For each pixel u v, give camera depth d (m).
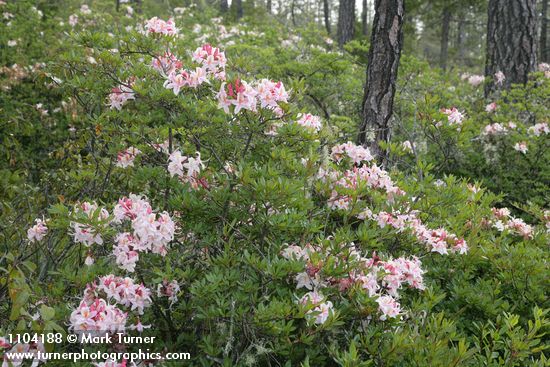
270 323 1.92
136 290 2.13
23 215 3.63
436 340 2.05
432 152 5.58
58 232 2.94
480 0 15.89
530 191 5.07
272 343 2.08
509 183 5.17
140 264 2.41
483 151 5.49
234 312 1.97
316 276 2.12
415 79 6.66
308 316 1.90
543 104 6.21
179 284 2.26
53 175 3.95
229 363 1.94
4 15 7.50
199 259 2.44
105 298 2.18
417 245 2.88
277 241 2.35
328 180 2.70
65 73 3.13
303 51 7.26
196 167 2.44
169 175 2.64
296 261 2.07
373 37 4.25
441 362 1.93
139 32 3.09
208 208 2.41
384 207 2.77
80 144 3.89
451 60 20.61
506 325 2.29
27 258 2.87
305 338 1.94
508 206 5.14
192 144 2.91
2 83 5.68
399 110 5.75
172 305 2.38
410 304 2.68
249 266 2.19
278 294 2.14
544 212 4.11
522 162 5.37
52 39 7.17
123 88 2.89
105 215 2.29
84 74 3.14
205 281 2.16
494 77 7.23
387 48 4.18
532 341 2.14
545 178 5.21
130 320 2.18
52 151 5.14
